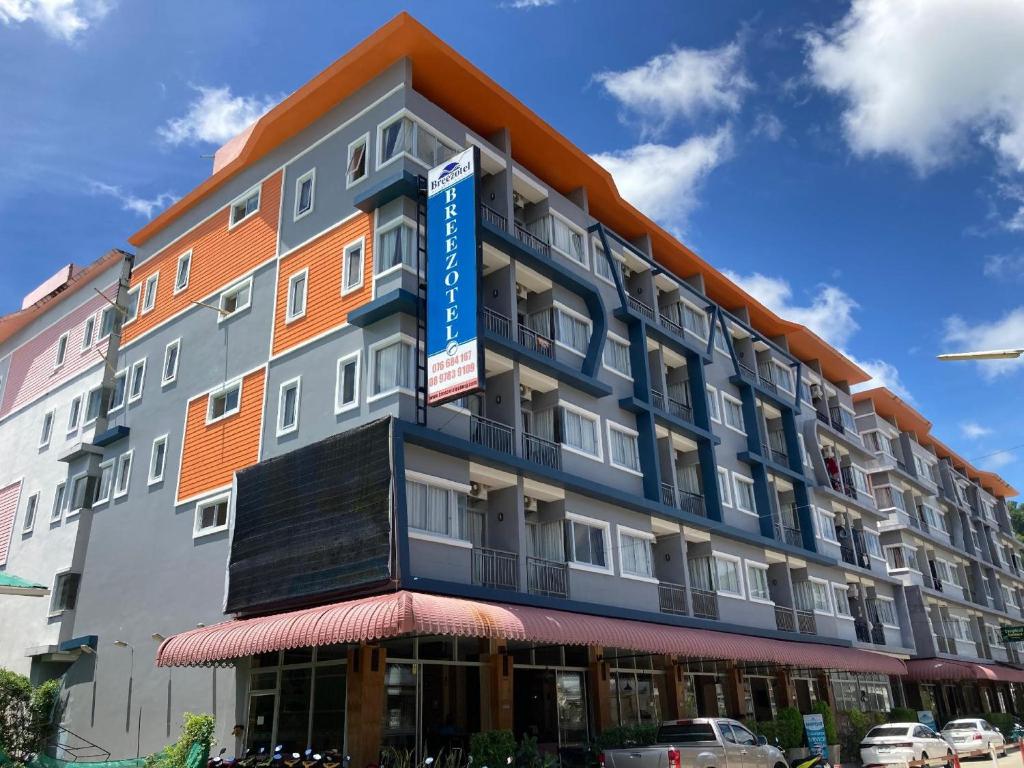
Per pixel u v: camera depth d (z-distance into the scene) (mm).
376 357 20234
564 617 18891
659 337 29688
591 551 23328
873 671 30688
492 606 17141
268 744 18719
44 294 36969
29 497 31594
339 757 15992
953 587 50219
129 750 22062
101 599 25484
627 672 24344
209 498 23109
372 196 21328
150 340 28750
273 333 23484
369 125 22891
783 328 39781
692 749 16188
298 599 18719
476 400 22609
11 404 35844
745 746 17016
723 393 33375
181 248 29047
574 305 26219
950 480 56531
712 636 23766
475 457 20172
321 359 21594
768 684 30547
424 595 15930
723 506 30672
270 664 19594
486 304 23750
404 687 18062
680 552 26734
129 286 31141
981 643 51594
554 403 24094
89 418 30078
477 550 19922
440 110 22938
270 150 26531
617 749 16188
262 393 22969
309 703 18156
